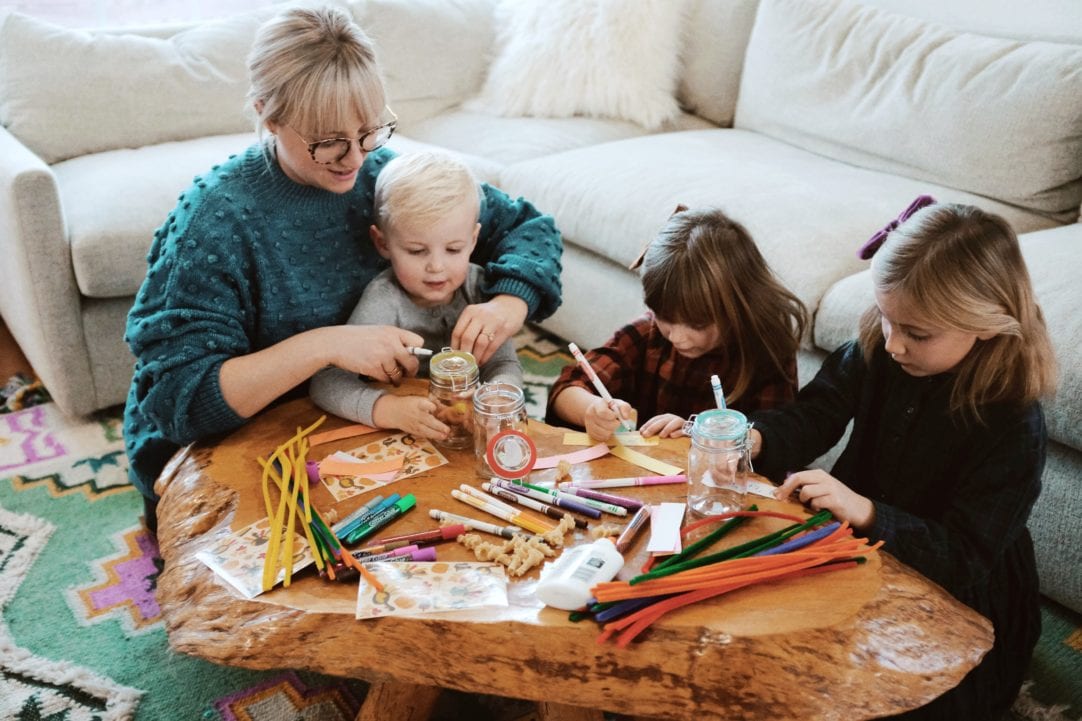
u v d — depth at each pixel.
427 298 1.32
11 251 1.92
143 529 1.72
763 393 1.39
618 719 1.27
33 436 2.01
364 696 1.35
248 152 1.26
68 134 2.24
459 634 0.87
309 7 1.14
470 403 1.15
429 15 2.66
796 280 1.74
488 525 1.00
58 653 1.43
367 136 1.17
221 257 1.19
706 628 0.86
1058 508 1.46
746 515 1.02
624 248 2.04
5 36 2.23
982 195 2.01
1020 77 1.93
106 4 2.68
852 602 0.89
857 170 2.20
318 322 1.32
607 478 1.10
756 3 2.51
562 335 2.33
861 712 0.80
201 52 2.41
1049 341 1.16
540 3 2.60
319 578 0.95
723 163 2.19
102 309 1.97
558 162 2.27
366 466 1.12
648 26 2.55
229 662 0.87
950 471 1.22
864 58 2.23
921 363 1.14
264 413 1.23
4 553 1.65
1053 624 1.49
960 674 0.83
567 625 0.87
